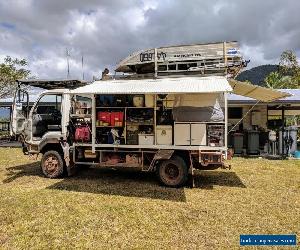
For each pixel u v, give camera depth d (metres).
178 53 8.83
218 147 7.46
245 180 8.65
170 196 6.88
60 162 8.67
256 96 9.96
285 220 5.38
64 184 7.95
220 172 9.86
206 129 7.57
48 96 8.98
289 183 8.27
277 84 28.98
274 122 17.59
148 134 7.90
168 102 7.91
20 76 27.36
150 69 9.43
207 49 8.66
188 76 8.40
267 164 11.48
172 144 7.73
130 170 10.11
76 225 5.07
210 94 7.64
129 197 6.75
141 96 8.02
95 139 8.25
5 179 8.55
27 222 5.17
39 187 7.61
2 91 27.03
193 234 4.74
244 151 14.51
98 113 8.25
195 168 8.05
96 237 4.61
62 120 8.56
